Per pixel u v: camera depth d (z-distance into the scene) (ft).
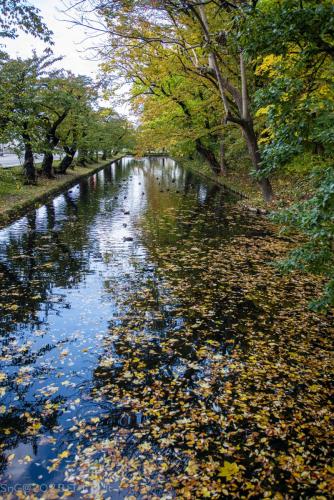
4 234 40.37
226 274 28.50
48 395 14.66
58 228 43.45
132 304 23.16
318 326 20.39
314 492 10.53
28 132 55.83
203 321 20.97
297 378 15.75
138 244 36.96
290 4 13.37
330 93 18.33
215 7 39.22
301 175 44.80
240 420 13.30
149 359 17.19
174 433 12.71
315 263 16.43
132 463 11.48
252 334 19.51
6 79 54.19
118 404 14.16
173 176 112.06
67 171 98.89
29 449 12.07
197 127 71.15
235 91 45.80
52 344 18.43
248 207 55.93
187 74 53.36
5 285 26.08
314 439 12.46
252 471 11.21
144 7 31.53
